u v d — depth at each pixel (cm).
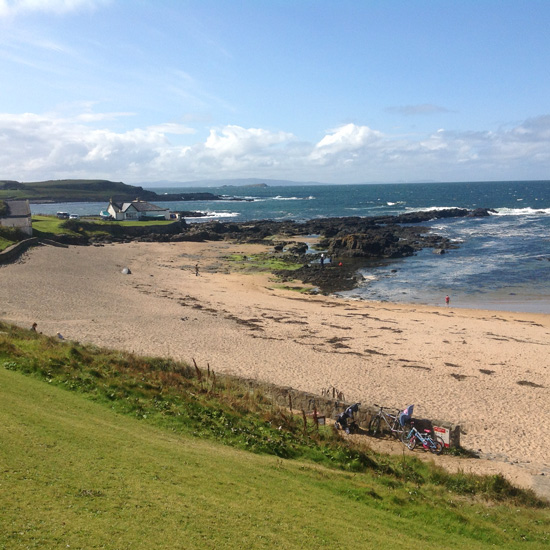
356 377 2484
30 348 1881
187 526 770
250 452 1310
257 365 2595
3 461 845
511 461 1667
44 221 9131
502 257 7012
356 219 12188
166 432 1300
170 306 4072
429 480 1395
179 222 10588
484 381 2508
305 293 5103
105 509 766
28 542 631
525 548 1032
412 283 5584
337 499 1077
